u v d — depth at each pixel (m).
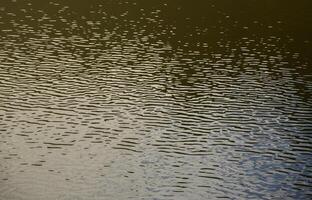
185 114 113.12
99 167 96.19
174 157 98.94
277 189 89.50
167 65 135.38
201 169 95.25
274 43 146.62
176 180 92.44
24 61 138.38
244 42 147.75
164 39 150.62
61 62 137.88
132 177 93.31
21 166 96.25
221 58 138.50
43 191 89.44
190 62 136.88
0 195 88.06
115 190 89.88
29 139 104.75
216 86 124.44
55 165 96.75
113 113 113.94
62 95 121.44
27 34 154.75
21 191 89.31
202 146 101.94
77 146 102.62
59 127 108.81
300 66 133.12
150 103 117.81
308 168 94.44
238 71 131.38
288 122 109.00
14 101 118.75
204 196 88.25
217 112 113.62
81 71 133.12
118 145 102.88
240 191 89.19
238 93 121.19
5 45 147.50
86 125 109.62
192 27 158.50
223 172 94.19
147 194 88.81
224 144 102.38
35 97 120.56
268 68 132.38
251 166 95.62
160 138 104.88
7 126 109.12
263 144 102.00
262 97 119.12
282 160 97.00
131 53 142.50
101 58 140.00
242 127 107.88
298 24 159.62
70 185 91.19
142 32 155.62
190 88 124.00
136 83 126.75
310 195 87.69
